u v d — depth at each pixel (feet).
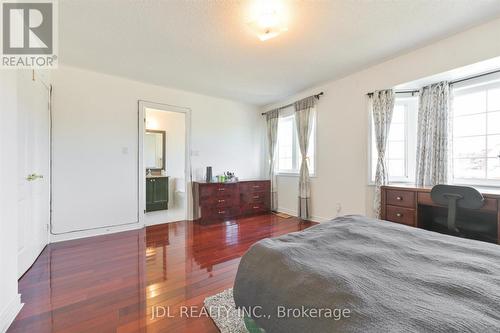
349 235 4.57
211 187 13.15
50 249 8.87
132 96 11.71
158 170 17.51
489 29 6.88
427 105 9.02
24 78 7.10
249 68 10.19
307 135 12.96
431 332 1.99
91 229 10.59
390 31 7.35
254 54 8.87
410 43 8.10
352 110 10.88
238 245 9.42
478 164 8.18
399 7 6.21
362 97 10.45
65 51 8.61
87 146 10.50
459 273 3.05
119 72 10.67
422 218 8.19
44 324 4.72
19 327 4.64
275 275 3.35
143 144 12.08
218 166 14.96
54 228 9.71
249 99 15.23
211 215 13.14
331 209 11.94
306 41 7.92
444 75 8.10
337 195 11.65
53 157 9.68
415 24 6.99
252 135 16.61
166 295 5.78
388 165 10.21
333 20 6.75
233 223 12.85
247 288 3.63
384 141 9.68
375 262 3.42
